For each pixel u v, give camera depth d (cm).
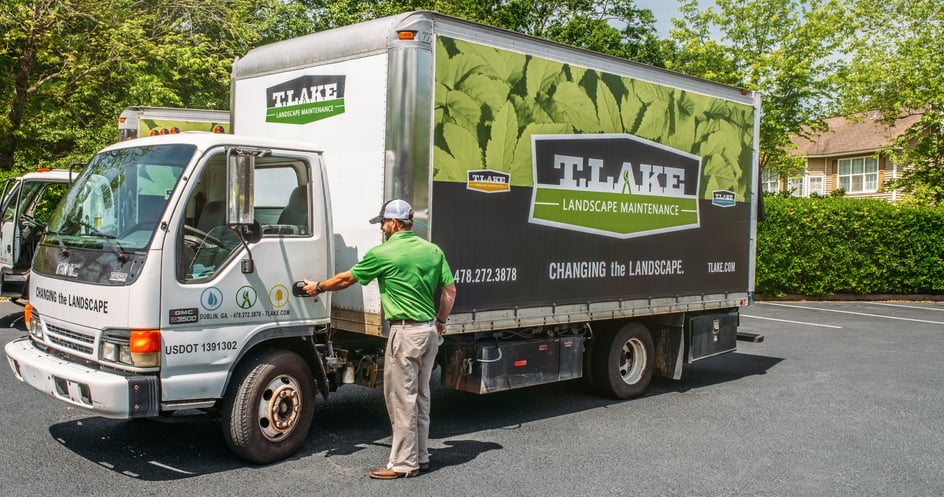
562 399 811
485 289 638
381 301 562
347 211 616
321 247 581
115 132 1956
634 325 820
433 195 594
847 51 2336
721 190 898
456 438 648
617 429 689
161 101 1923
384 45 589
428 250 535
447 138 603
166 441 605
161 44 2072
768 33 2397
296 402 567
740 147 928
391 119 581
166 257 497
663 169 816
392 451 539
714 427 702
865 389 884
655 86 805
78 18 2047
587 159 727
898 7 2691
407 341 525
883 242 2028
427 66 586
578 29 2539
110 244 515
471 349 655
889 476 572
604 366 795
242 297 532
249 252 535
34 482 504
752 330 1398
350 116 614
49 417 659
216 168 538
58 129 2034
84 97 2061
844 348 1199
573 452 613
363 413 720
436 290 595
